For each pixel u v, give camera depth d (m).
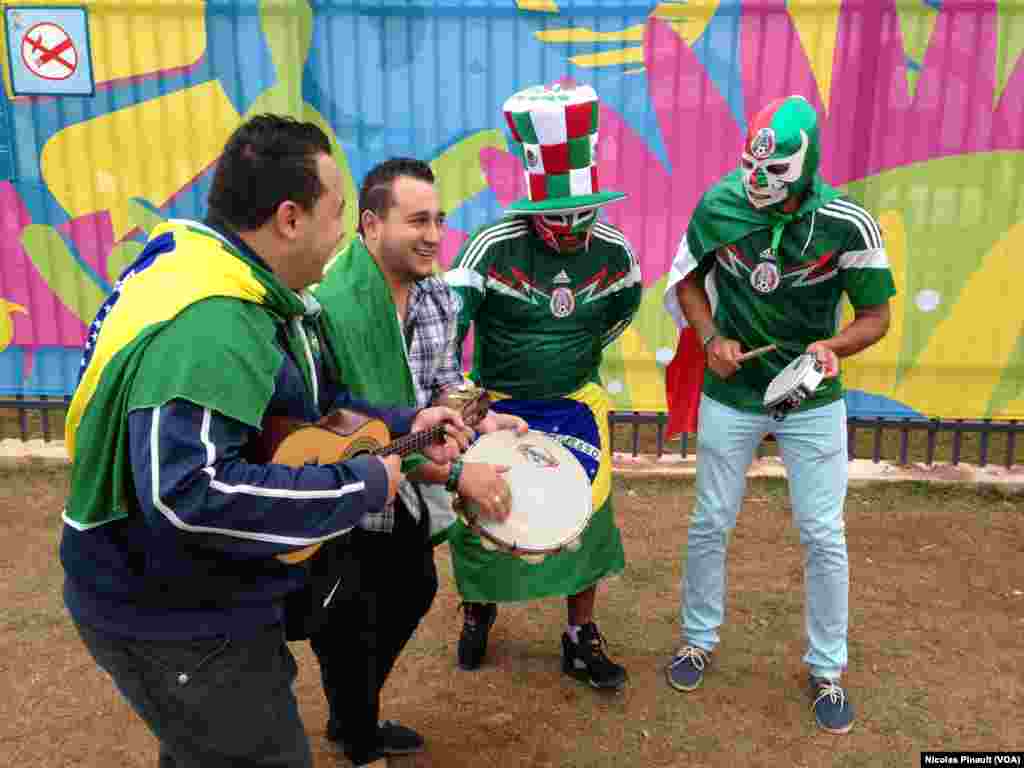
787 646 4.27
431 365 3.24
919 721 3.74
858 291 3.41
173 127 6.06
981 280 5.88
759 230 3.38
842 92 5.75
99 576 2.07
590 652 3.91
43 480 6.04
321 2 5.85
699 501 3.79
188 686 2.11
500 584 3.70
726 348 3.51
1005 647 4.25
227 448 1.91
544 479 3.27
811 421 3.52
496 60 5.89
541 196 3.40
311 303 2.50
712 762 3.51
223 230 2.10
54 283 6.29
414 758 3.52
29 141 6.10
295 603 2.42
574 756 3.54
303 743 2.31
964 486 5.85
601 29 5.79
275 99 6.00
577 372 3.73
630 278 3.73
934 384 6.00
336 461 2.29
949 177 5.80
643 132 5.91
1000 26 5.59
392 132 6.02
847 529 5.40
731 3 5.69
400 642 3.28
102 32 5.93
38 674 4.05
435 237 2.97
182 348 1.89
